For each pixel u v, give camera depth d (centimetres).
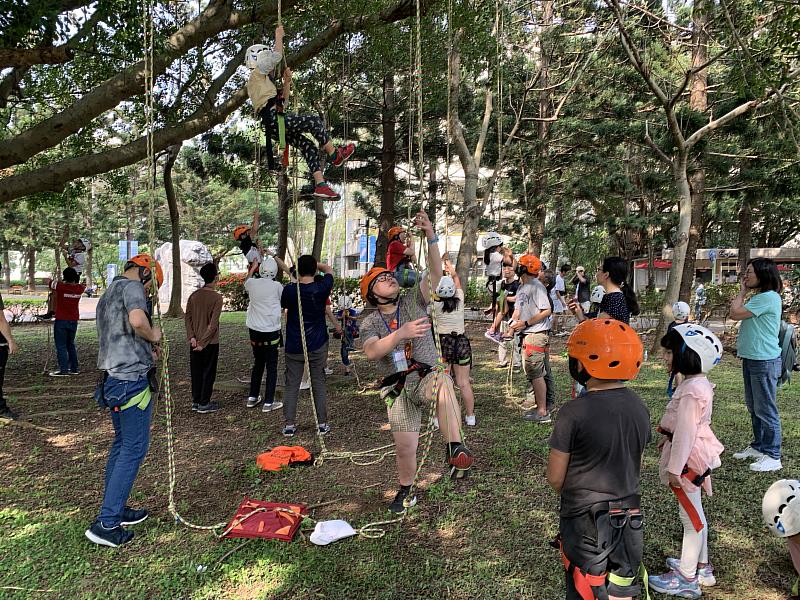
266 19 584
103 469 446
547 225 2406
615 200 2108
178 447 507
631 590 193
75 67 809
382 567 301
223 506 382
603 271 459
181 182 4134
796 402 686
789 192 1277
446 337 557
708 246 3050
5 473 436
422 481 425
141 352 334
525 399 676
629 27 985
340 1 606
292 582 286
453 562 306
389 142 1578
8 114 939
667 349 289
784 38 708
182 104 892
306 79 972
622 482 199
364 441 532
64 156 1209
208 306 621
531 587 281
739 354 457
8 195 634
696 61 1210
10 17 439
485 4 701
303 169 1568
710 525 350
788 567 303
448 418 341
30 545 322
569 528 204
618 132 1331
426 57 782
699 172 1391
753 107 942
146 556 313
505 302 912
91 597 271
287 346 538
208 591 278
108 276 4238
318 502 389
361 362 958
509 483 419
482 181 1811
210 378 632
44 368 849
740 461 463
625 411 202
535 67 1379
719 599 274
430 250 346
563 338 1295
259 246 709
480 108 1432
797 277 1509
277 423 589
